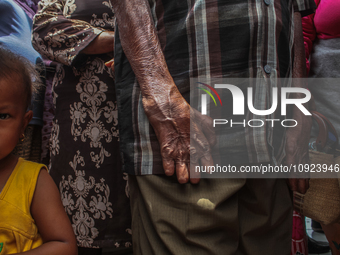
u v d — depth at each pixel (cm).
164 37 82
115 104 114
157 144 78
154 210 76
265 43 77
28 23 144
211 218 74
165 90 74
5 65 65
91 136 114
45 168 75
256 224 83
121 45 82
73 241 71
